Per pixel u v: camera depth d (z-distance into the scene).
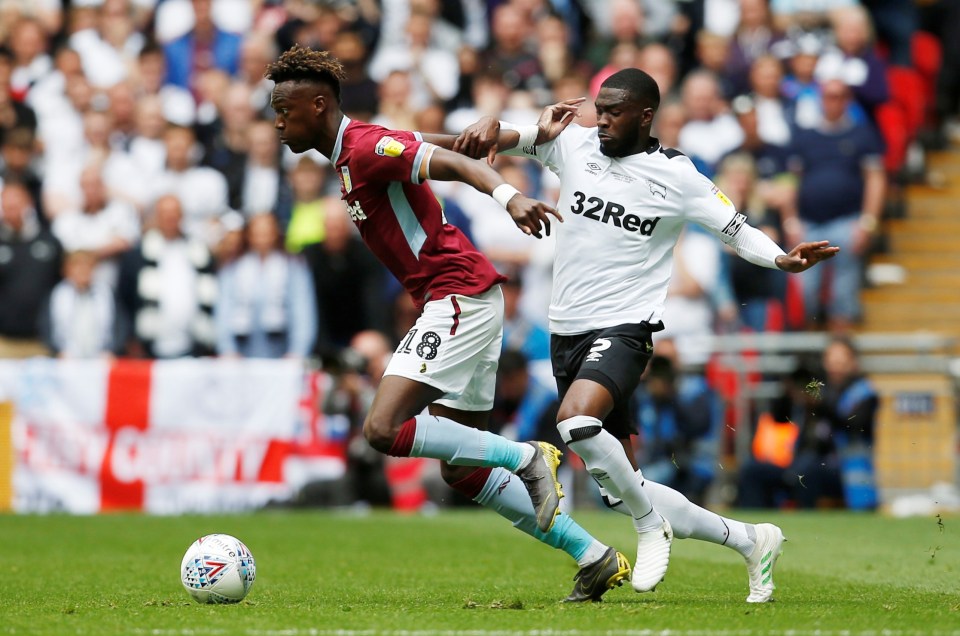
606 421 20.52
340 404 44.94
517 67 57.34
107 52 61.62
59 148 57.62
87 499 44.34
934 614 18.25
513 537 35.19
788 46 58.31
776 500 44.91
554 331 20.95
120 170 55.47
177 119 58.94
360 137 20.00
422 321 20.27
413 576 25.62
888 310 58.56
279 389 44.75
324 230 50.44
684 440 44.38
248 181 55.00
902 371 47.97
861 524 37.84
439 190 51.84
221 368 44.75
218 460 44.56
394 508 45.78
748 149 54.31
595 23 62.09
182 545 32.75
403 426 19.61
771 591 20.30
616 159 20.61
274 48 58.81
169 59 60.53
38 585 23.88
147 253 51.62
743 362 46.31
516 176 51.84
